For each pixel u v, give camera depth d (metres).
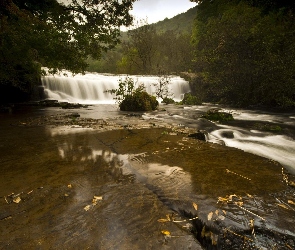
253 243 1.76
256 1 14.31
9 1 7.77
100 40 13.95
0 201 2.27
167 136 5.31
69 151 4.01
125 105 11.82
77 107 12.89
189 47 36.41
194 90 22.95
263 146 6.41
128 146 4.38
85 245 1.62
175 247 1.61
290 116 11.62
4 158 3.62
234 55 15.08
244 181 2.73
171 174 2.96
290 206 2.18
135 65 39.81
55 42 12.59
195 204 2.20
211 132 7.63
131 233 1.76
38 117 8.67
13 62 12.69
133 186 2.61
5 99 15.52
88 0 12.69
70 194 2.41
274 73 13.03
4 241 1.67
